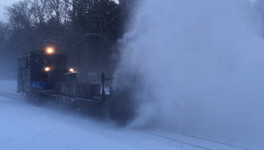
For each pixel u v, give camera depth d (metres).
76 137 10.53
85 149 8.95
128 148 9.12
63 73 21.09
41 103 20.52
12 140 10.04
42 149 8.96
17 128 12.15
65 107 17.02
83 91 15.66
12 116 15.41
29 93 22.47
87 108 14.75
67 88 17.69
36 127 12.41
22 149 8.96
